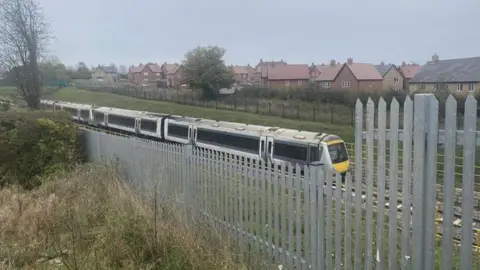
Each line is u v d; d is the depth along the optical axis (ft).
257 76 253.03
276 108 118.62
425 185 10.13
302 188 14.35
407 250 10.69
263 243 16.31
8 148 31.99
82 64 354.54
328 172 13.01
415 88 150.10
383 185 11.14
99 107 115.03
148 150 26.35
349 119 98.84
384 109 10.88
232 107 133.80
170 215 20.29
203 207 20.56
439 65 149.69
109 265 15.99
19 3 82.43
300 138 54.49
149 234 17.30
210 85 150.20
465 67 138.92
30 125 32.91
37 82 84.84
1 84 85.92
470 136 9.11
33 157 32.89
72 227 18.57
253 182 16.75
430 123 9.87
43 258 17.46
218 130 69.15
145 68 313.12
